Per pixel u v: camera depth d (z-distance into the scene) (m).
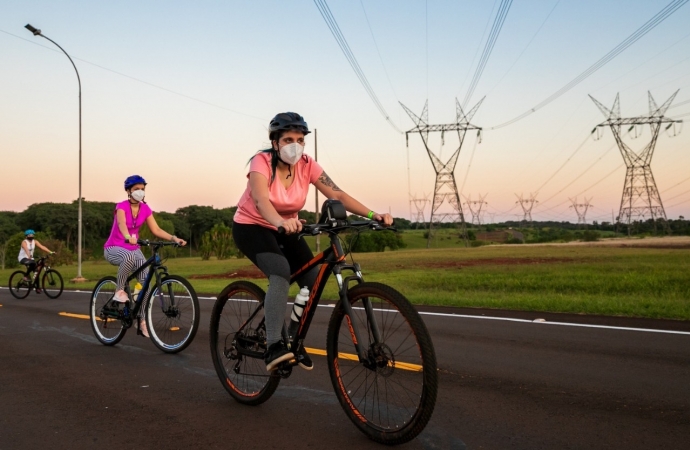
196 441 3.64
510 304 10.23
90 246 132.38
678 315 8.43
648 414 3.97
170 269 30.48
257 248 4.06
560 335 7.09
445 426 3.79
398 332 3.31
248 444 3.56
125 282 6.93
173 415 4.19
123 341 7.41
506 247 47.66
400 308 3.22
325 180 4.21
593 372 5.20
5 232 122.31
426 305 10.73
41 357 6.40
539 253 34.19
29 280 14.30
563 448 3.37
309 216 53.69
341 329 3.72
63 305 12.06
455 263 26.67
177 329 6.46
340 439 3.61
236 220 4.23
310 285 4.03
